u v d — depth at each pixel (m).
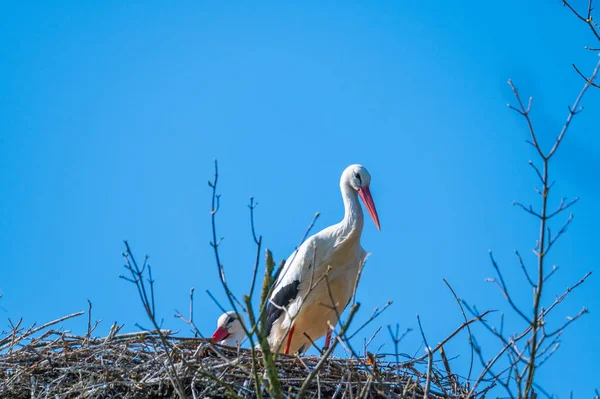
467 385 11.97
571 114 7.67
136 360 12.77
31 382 12.53
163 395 12.13
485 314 10.27
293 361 12.50
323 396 12.20
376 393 12.00
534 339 7.87
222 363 12.38
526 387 8.16
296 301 15.18
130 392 12.22
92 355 12.76
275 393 8.31
